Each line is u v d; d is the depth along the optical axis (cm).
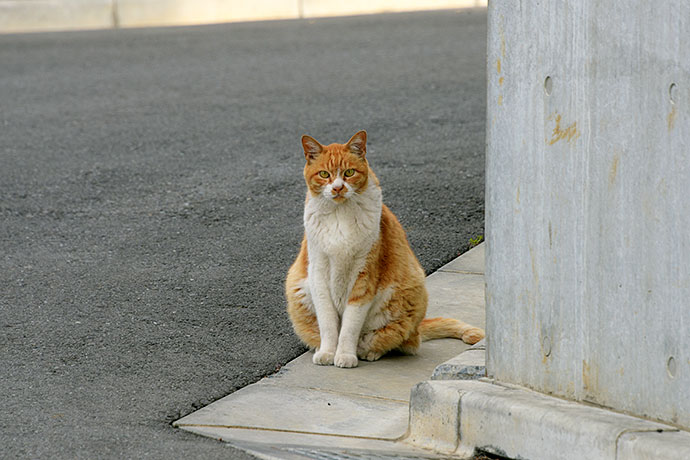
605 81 503
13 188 1257
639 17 482
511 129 562
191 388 687
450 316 854
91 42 2494
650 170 486
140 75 1995
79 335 792
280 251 1011
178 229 1088
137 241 1053
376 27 2498
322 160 746
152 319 833
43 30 2852
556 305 549
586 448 496
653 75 479
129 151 1414
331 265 757
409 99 1648
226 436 590
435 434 581
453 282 929
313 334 783
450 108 1572
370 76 1858
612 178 506
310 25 2622
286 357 766
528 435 526
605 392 525
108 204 1185
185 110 1652
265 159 1339
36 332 799
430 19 2597
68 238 1070
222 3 2938
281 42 2330
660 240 486
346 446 572
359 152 757
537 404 535
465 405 561
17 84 1955
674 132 471
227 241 1045
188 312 852
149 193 1220
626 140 496
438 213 1105
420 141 1388
